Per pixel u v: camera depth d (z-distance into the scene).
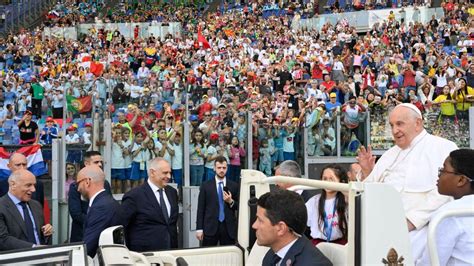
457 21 37.00
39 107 18.98
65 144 12.02
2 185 9.84
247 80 28.16
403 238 3.86
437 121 16.66
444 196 4.90
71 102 14.70
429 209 4.92
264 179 5.41
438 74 26.61
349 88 23.73
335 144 16.34
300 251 4.14
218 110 14.89
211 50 35.88
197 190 13.16
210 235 9.66
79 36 42.34
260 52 35.38
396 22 38.12
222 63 32.12
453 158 4.34
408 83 25.41
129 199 7.94
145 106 15.89
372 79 26.03
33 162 11.62
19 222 7.16
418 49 32.16
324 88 23.98
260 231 4.18
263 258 4.78
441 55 29.67
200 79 28.66
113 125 12.65
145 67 31.67
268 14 46.16
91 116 14.69
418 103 17.69
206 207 9.75
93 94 14.90
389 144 16.80
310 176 15.85
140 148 12.87
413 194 5.04
